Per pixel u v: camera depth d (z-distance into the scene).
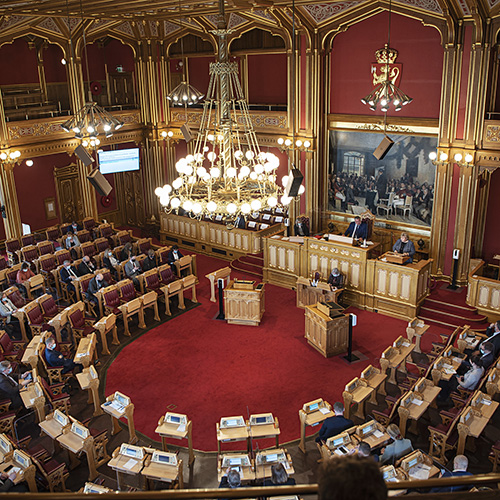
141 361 13.30
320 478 1.75
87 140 21.47
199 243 21.22
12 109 20.98
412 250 15.08
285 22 17.47
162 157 23.62
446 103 15.41
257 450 9.08
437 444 9.46
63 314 13.38
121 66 23.44
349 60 17.86
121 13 18.44
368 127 18.00
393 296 15.20
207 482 9.44
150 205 24.09
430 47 16.03
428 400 10.05
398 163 17.73
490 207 17.20
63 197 23.75
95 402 11.19
